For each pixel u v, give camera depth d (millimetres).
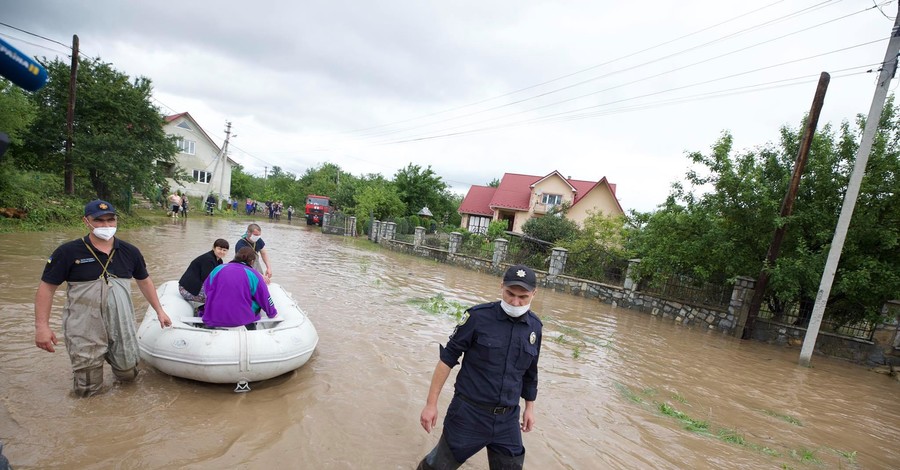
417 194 37812
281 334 4320
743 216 10719
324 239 24016
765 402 5953
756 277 10781
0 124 12992
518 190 33781
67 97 17656
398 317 7738
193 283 4984
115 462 2881
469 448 2461
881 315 9031
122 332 3658
